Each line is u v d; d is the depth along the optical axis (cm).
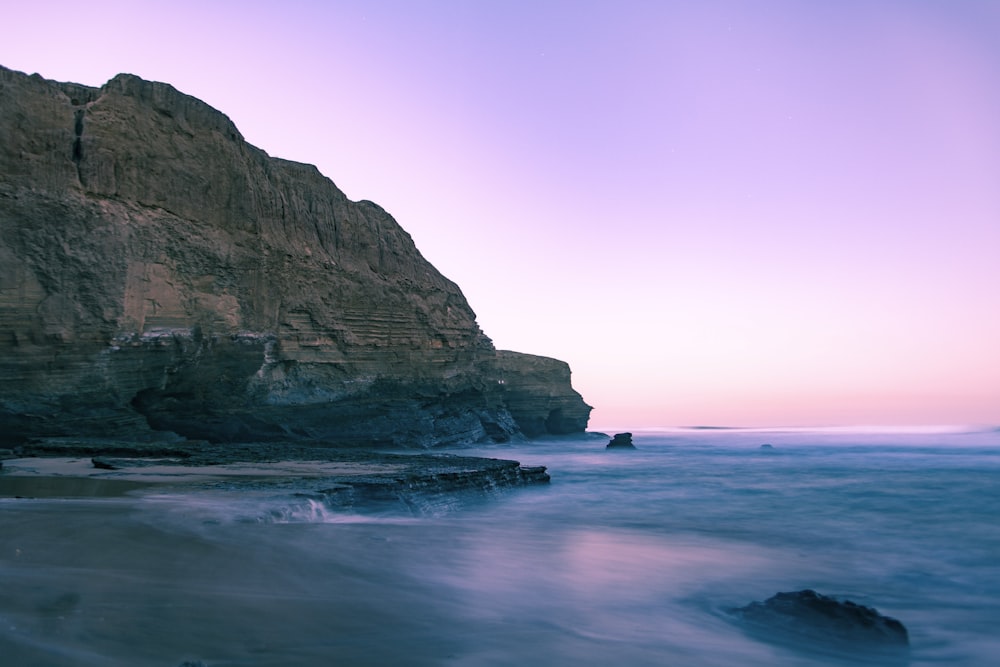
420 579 910
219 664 520
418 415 5028
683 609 914
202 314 3591
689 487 2894
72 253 3136
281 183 4428
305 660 547
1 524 954
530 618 775
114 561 800
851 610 853
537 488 2791
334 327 4472
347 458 3005
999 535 1678
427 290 5434
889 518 1975
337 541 1105
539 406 7538
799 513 2073
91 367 3156
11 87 3134
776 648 759
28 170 3116
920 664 763
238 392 3953
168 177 3584
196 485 1689
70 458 2561
